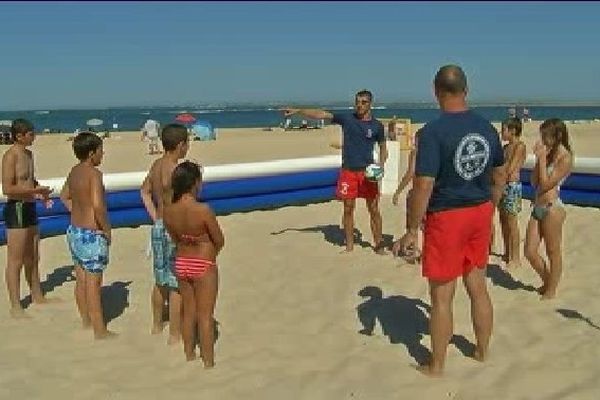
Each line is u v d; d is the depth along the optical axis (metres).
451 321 4.61
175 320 5.52
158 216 5.44
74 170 5.66
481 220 4.47
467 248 4.55
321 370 4.85
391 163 12.72
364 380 4.63
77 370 5.02
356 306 6.34
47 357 5.31
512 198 7.33
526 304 6.23
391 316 6.02
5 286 7.36
